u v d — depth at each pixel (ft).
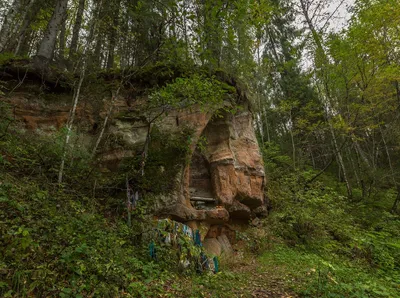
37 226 14.33
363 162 65.62
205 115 30.55
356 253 29.04
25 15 30.83
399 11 40.83
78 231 16.19
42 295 10.44
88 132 28.32
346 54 46.29
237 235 29.48
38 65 27.20
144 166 26.37
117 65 44.11
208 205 29.94
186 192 27.32
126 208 22.84
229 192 30.76
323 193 44.65
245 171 33.60
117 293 12.35
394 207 46.88
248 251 28.89
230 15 12.60
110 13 29.37
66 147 23.58
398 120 60.80
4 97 25.27
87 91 29.68
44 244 13.24
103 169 26.53
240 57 44.55
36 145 24.34
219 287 16.65
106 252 15.38
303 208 35.60
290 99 66.18
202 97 23.39
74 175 23.73
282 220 35.17
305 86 69.21
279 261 25.64
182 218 25.34
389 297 17.38
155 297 13.39
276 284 19.10
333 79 51.96
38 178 20.93
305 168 62.13
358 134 67.00
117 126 28.76
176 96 27.53
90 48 29.96
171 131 29.14
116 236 18.83
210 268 20.11
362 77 46.96
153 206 24.26
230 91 33.91
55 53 35.17
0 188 15.98
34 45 44.32
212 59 14.61
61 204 18.75
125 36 32.68
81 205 20.18
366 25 44.34
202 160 33.04
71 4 36.32
